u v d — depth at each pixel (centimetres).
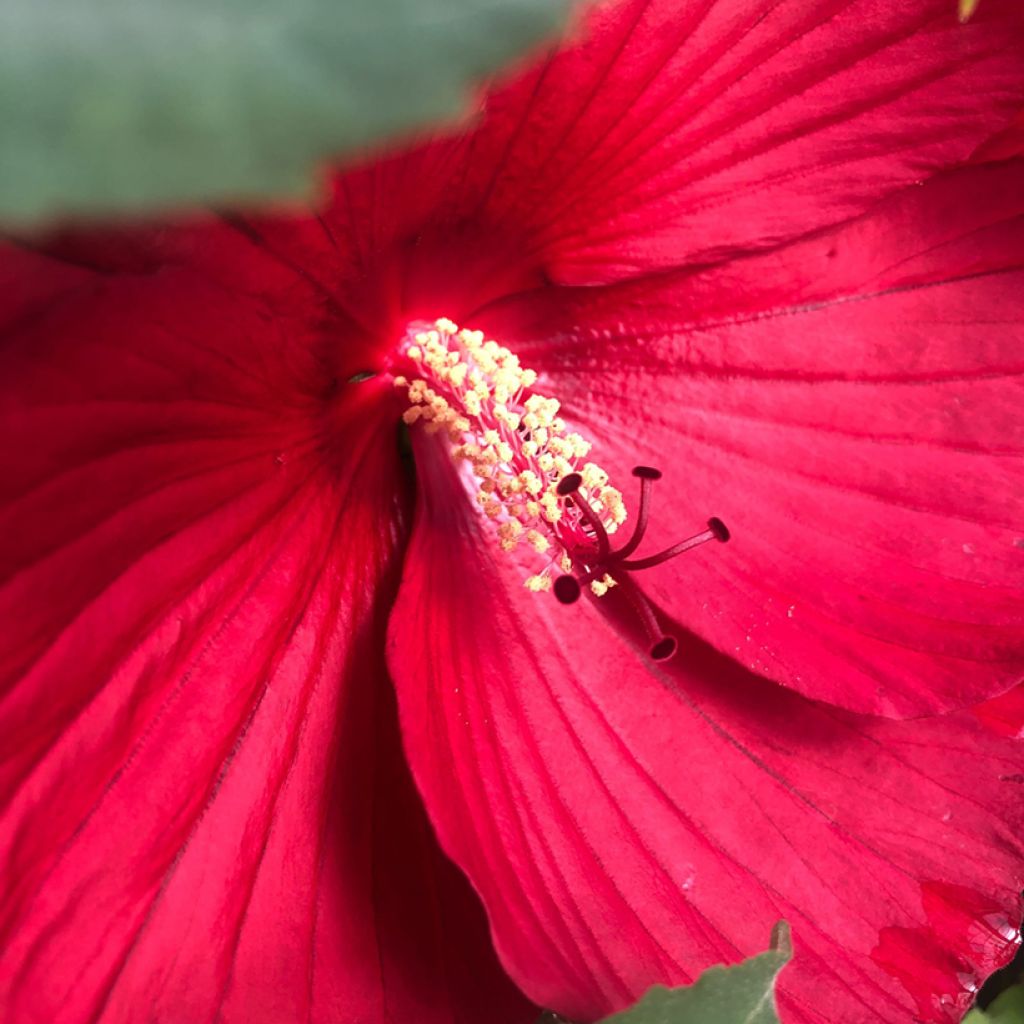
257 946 31
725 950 33
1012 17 32
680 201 34
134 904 29
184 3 12
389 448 36
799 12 32
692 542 33
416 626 34
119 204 11
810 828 34
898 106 33
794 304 35
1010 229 34
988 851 34
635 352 36
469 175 33
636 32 32
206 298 29
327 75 12
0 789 28
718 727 35
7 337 26
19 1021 28
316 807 32
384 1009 31
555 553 35
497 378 35
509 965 29
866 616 34
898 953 33
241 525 31
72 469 28
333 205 31
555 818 33
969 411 35
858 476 35
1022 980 35
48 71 11
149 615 29
